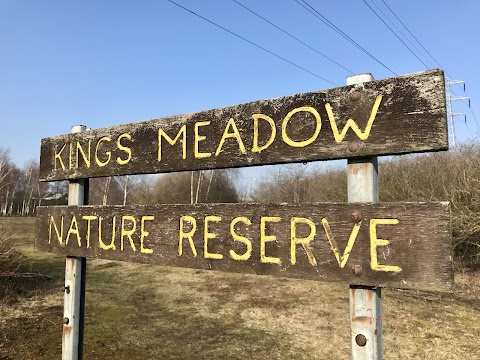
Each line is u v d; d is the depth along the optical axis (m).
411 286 1.55
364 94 1.74
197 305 8.59
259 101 2.05
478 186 11.70
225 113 2.18
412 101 1.62
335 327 7.04
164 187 35.66
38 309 7.91
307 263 1.80
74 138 2.99
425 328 6.90
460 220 11.66
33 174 52.62
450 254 1.48
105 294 9.56
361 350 1.66
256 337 6.55
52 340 6.22
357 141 1.74
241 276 11.95
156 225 2.37
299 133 1.91
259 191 35.56
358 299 1.70
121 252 2.53
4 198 46.62
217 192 35.81
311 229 1.81
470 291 9.79
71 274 2.89
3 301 8.18
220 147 2.17
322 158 1.83
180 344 6.23
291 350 5.98
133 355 5.75
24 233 19.81
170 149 2.39
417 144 1.59
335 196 19.00
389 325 7.05
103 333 6.69
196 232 2.19
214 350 5.98
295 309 8.20
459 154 13.95
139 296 9.41
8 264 8.89
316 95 1.87
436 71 1.58
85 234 2.76
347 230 1.72
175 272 12.68
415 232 1.57
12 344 6.01
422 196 13.80
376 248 1.64
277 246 1.90
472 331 6.76
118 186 44.28
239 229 2.03
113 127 2.72
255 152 2.04
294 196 32.62
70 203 3.00
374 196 1.72
